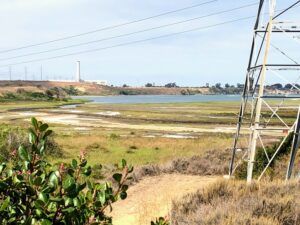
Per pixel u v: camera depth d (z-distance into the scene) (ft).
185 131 217.77
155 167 70.79
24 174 8.40
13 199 8.05
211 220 27.91
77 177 9.23
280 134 187.52
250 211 28.94
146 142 144.25
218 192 38.19
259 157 71.46
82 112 394.32
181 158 77.25
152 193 56.24
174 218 30.94
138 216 42.91
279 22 60.75
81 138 151.23
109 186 9.39
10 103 572.10
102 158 102.42
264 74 60.23
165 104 636.48
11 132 89.76
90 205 9.18
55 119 298.15
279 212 29.35
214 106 571.28
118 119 309.83
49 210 7.75
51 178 7.88
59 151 104.37
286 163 69.00
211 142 143.64
